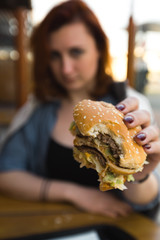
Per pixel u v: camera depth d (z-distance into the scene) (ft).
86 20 2.30
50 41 2.35
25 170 2.53
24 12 7.95
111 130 1.17
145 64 7.36
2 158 2.56
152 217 1.87
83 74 2.41
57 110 2.71
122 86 2.46
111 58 2.70
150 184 1.90
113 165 1.18
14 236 1.59
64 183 2.20
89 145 1.24
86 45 2.32
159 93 10.59
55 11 2.25
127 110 1.31
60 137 2.56
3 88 10.94
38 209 1.97
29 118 2.74
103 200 2.02
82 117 1.19
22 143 2.66
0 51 10.95
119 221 1.80
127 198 1.94
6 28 10.37
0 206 2.00
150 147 1.26
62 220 1.81
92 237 1.59
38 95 2.79
